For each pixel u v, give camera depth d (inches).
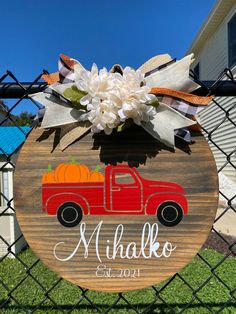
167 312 110.6
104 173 50.8
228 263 165.6
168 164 50.9
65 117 49.9
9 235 190.7
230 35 431.5
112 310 112.2
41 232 50.9
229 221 284.7
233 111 376.5
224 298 122.7
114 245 51.1
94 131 48.9
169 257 51.1
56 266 51.0
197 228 50.9
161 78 50.6
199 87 51.0
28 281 149.6
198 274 149.7
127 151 50.9
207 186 50.9
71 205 50.8
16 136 165.9
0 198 182.7
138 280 51.2
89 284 51.2
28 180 50.8
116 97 46.3
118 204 50.9
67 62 49.9
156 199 50.9
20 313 111.8
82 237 51.0
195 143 51.2
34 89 55.3
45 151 50.8
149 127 49.1
